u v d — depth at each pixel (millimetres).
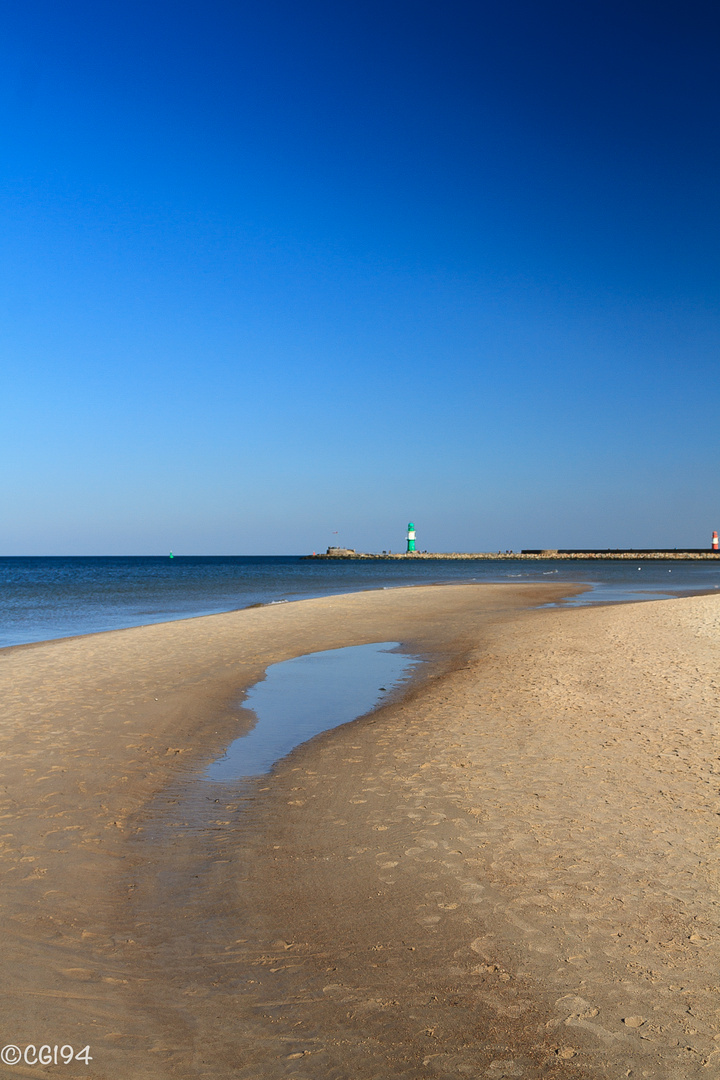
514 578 65875
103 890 5484
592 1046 3504
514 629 22016
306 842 6332
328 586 55938
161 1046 3594
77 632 24594
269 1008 3914
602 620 23125
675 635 18484
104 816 7090
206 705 12219
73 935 4766
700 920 4656
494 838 6137
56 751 9211
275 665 16453
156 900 5309
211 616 27328
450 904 5020
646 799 6898
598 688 12273
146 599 42156
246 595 45750
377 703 12531
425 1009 3848
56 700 12125
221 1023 3791
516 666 14961
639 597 37656
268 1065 3453
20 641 21891
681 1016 3695
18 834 6551
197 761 9125
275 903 5191
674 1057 3408
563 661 15258
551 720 10211
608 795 7051
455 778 7859
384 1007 3883
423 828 6469
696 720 9820
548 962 4238
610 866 5484
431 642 20062
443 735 9773
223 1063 3467
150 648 18484
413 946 4496
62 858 6055
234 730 10742
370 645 19656
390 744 9555
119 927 4898
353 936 4668
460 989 4016
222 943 4652
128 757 9094
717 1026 3617
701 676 12867
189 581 68438
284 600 40594
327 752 9398
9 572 102125
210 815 7195
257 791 7926
